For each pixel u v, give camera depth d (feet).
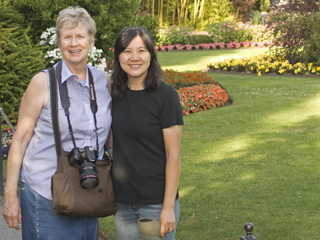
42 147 8.57
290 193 18.12
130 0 36.73
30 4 31.94
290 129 29.14
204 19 133.39
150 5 129.08
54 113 8.45
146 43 8.65
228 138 27.35
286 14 62.64
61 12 8.68
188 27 128.47
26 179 8.64
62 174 8.36
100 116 8.73
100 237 14.82
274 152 24.03
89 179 8.17
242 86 48.42
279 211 16.35
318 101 38.70
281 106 36.83
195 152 24.56
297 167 21.48
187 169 21.65
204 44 102.42
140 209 8.99
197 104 36.70
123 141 8.82
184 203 17.37
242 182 19.62
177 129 8.68
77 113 8.55
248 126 30.32
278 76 56.65
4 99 23.88
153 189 8.81
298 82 50.62
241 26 106.01
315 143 25.57
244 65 61.36
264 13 139.54
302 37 61.00
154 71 8.72
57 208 8.26
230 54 86.69
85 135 8.65
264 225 15.20
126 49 8.61
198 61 76.23
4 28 25.18
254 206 16.87
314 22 59.67
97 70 9.12
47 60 29.63
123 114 8.80
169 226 8.69
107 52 35.81
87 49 8.78
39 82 8.51
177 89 38.70
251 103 38.63
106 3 35.60
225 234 14.55
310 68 56.85
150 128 8.66
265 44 101.65
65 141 8.56
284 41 62.39
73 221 8.65
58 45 8.79
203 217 15.97
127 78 8.96
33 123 8.55
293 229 14.88
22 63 23.99
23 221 8.84
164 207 8.70
